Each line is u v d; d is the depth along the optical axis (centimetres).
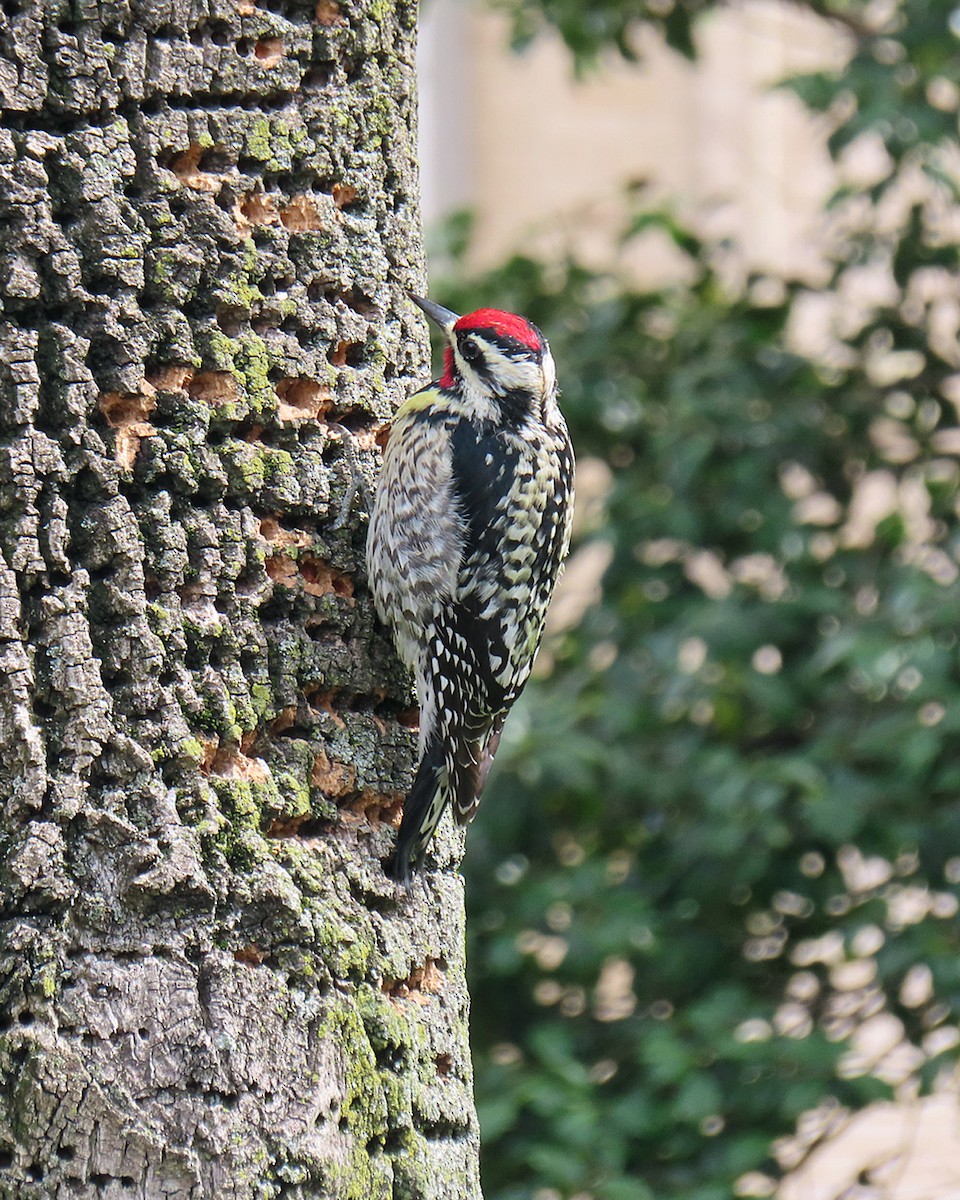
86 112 573
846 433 1159
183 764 573
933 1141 1542
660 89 2061
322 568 649
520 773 1055
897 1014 1044
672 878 1095
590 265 1257
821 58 1759
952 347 1177
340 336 655
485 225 2128
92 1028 550
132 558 575
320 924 591
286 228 633
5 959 551
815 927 1103
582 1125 949
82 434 570
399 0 679
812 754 1028
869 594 1116
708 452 1097
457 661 723
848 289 1337
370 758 654
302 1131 565
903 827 1005
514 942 1045
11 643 557
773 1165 1031
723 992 1012
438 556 725
